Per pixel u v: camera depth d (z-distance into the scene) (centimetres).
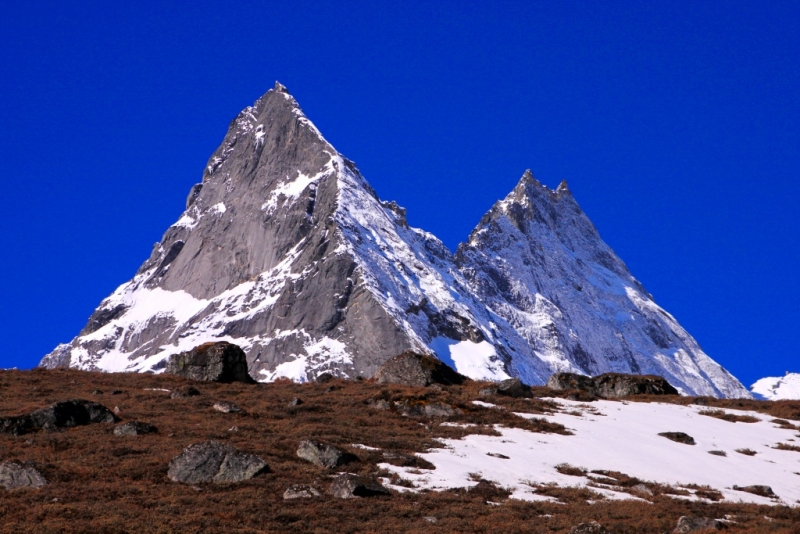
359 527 4094
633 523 4344
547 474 5434
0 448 5122
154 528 3881
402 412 6812
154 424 5916
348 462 5188
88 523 3881
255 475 4769
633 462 6022
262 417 6369
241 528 3956
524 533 4097
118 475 4731
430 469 5244
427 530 4072
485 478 5159
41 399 6775
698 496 5278
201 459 4788
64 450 5191
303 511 4253
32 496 4281
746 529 4331
